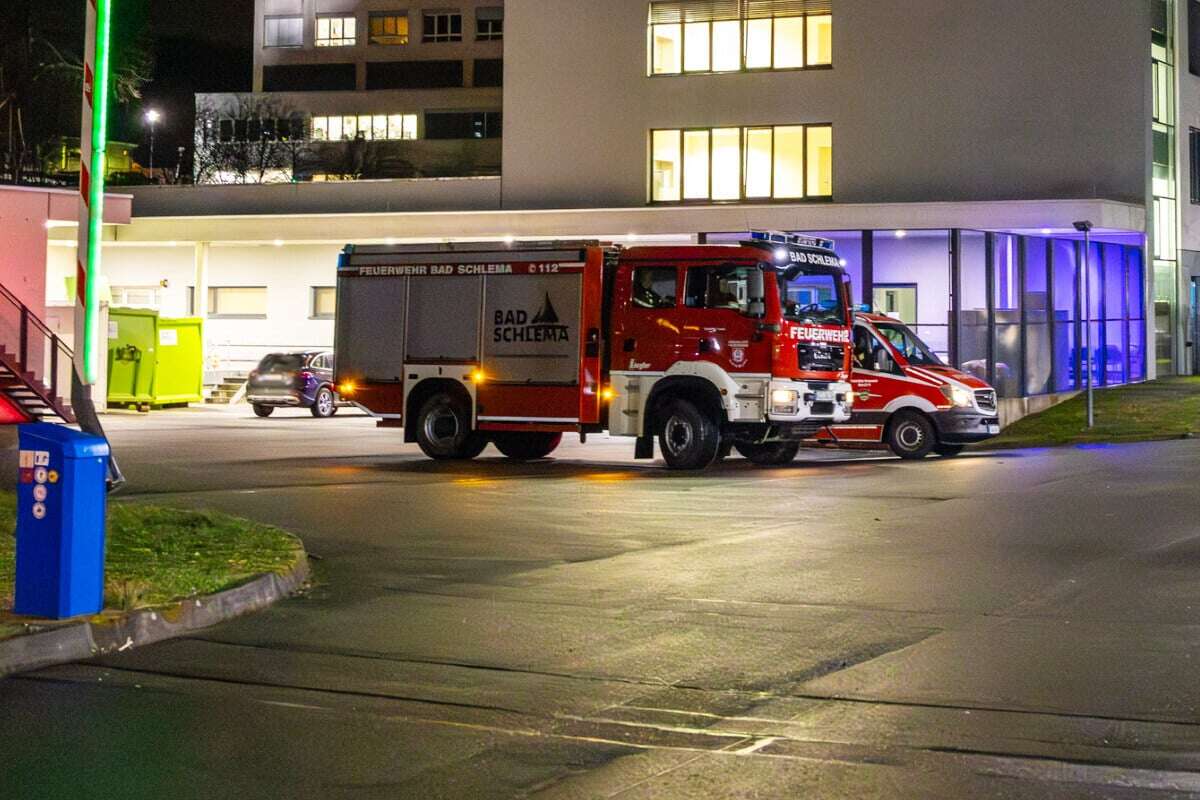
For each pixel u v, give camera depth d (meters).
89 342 15.08
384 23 94.44
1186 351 42.66
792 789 6.22
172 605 9.60
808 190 40.38
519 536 14.23
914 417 24.53
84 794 6.16
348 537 14.12
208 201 46.34
